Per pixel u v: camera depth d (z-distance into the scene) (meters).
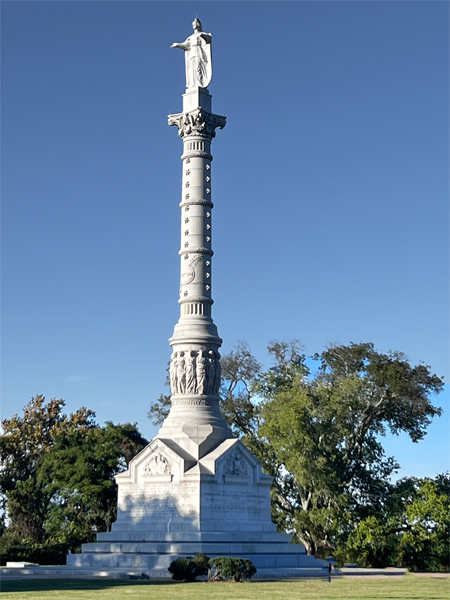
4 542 71.56
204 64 67.69
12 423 111.56
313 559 57.91
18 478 107.06
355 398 84.38
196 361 62.28
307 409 81.19
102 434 87.69
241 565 46.53
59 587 39.97
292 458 79.00
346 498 79.44
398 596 37.12
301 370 89.38
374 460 88.56
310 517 78.00
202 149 65.94
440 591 41.66
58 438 87.69
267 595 36.16
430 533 77.06
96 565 54.94
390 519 78.31
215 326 64.31
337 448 84.88
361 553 76.38
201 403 62.00
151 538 56.50
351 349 89.25
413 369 86.75
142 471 60.00
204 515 56.59
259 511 60.47
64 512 80.88
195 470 57.34
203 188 65.38
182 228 65.38
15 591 37.53
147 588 39.62
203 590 38.62
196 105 66.25
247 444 84.38
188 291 64.12
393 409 87.62
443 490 82.56
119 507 60.34
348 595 37.03
